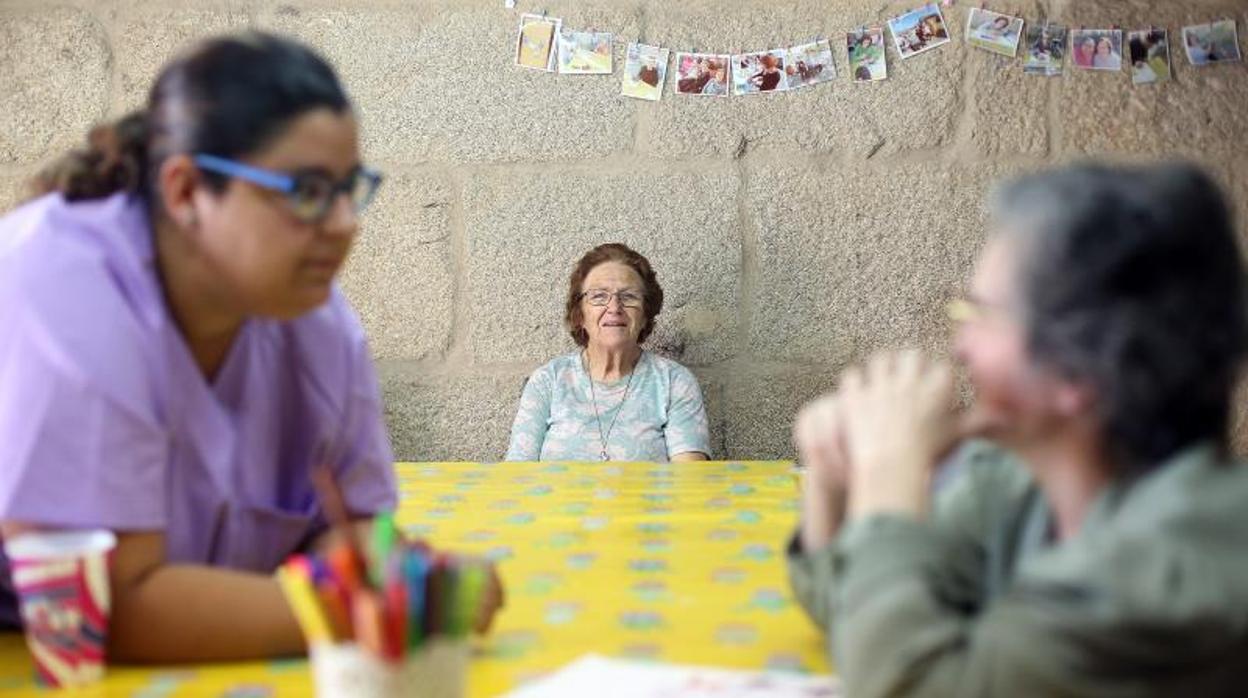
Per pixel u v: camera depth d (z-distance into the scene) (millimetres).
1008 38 3633
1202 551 878
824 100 3666
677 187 3695
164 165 1304
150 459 1311
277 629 1283
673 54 3678
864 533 999
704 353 3725
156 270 1374
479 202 3717
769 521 1962
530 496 2213
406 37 3697
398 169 3719
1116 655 861
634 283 3455
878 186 3672
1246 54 3615
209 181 1281
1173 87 3625
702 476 2410
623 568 1660
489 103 3699
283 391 1577
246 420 1524
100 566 1228
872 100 3660
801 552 1285
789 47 3664
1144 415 934
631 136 3693
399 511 2078
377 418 1660
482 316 3736
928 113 3646
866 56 3652
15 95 3709
